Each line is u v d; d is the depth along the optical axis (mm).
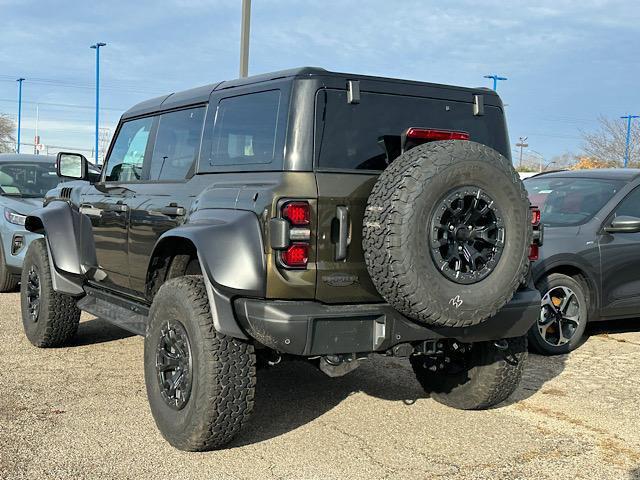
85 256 6039
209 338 3943
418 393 5422
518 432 4625
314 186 3828
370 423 4738
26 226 6707
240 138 4340
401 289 3670
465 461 4125
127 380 5543
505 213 3896
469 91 4695
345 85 4125
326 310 3812
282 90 4090
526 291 4488
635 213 7234
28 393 5180
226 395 3932
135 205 5188
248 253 3797
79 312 6410
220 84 4762
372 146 4172
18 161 10375
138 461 3992
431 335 4062
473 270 3828
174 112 5199
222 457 4090
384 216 3672
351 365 4004
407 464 4059
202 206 4316
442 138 4156
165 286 4285
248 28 10406
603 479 3916
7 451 4090
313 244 3807
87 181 6324
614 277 7059
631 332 7879
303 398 5250
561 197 7645
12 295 9430
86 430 4449
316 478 3838
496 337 4312
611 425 4793
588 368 6281
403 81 4391
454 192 3732
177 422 4086
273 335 3734
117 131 6090
